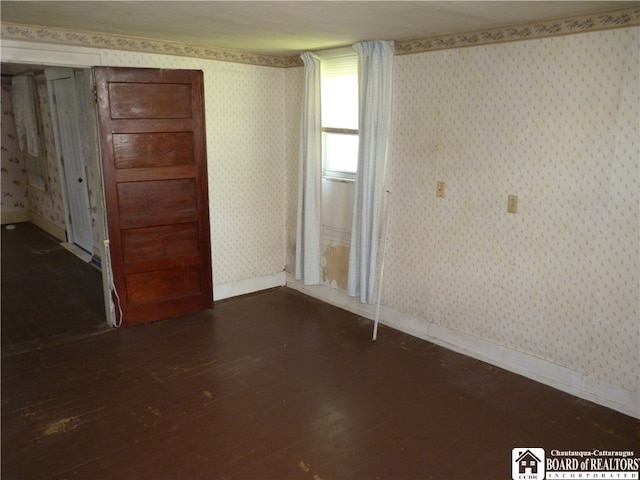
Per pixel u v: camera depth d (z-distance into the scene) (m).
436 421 2.74
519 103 2.99
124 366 3.35
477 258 3.37
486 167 3.21
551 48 2.80
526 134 2.98
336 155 4.32
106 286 3.93
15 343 3.68
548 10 2.55
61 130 5.89
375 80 3.62
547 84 2.85
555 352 3.07
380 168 3.74
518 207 3.09
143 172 3.81
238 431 2.64
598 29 2.61
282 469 2.35
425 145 3.54
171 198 3.98
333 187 4.33
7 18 2.99
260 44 3.83
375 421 2.74
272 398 2.97
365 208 3.86
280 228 4.93
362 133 3.77
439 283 3.64
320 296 4.67
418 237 3.71
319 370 3.32
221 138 4.33
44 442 2.53
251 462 2.39
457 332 3.59
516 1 2.37
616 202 2.68
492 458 2.44
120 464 2.37
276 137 4.71
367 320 4.19
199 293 4.30
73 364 3.37
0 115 7.13
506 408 2.88
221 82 4.22
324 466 2.37
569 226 2.88
